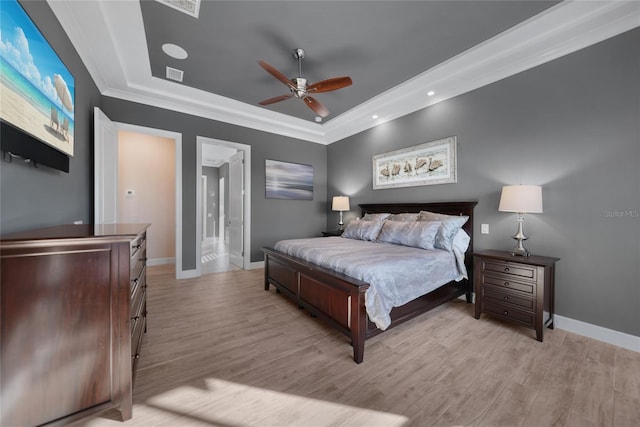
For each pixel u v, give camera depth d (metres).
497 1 1.96
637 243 1.94
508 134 2.69
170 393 1.45
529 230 2.51
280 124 4.64
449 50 2.58
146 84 3.24
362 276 1.93
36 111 1.42
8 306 0.97
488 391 1.48
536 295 2.10
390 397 1.44
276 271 3.09
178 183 3.81
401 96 3.53
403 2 1.99
